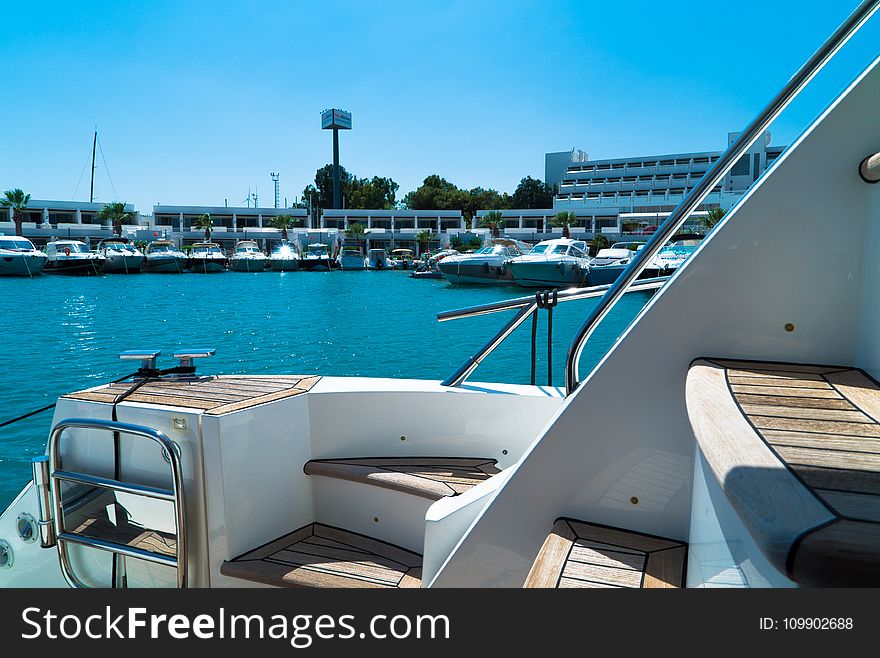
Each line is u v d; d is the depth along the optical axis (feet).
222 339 44.55
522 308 7.38
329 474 6.66
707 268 4.01
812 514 1.70
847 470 2.10
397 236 235.61
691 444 3.95
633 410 4.08
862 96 3.77
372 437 7.11
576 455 4.18
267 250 221.46
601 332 43.57
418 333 47.09
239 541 6.05
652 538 3.98
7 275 120.88
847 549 1.43
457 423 7.13
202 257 151.94
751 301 3.97
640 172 258.37
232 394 6.54
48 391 27.45
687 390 3.39
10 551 6.43
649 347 4.06
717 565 2.72
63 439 6.32
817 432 2.59
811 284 3.89
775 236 3.92
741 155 4.07
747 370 3.79
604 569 3.53
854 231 3.80
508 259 96.48
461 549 4.41
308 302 75.31
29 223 190.49
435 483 6.27
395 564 6.06
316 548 6.34
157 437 5.60
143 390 6.61
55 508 6.00
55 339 43.96
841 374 3.69
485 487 5.27
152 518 6.03
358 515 6.72
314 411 6.93
